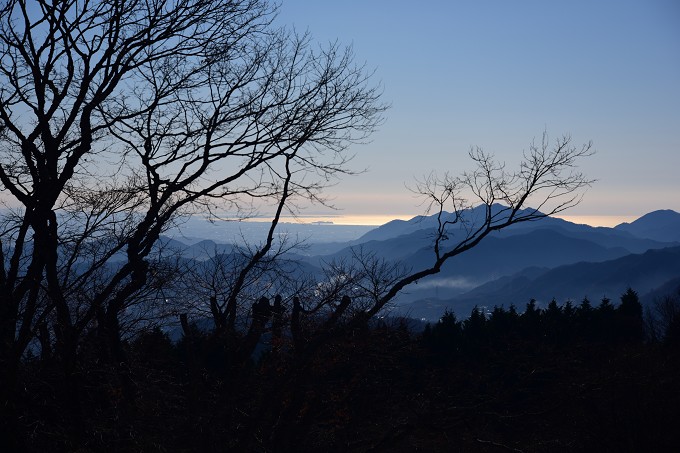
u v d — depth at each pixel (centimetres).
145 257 1090
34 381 996
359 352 1206
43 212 984
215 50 1084
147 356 1148
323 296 1196
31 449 926
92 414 1033
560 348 1788
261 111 1117
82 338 1059
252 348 1165
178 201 1075
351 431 1225
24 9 1020
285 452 1159
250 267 1153
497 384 1376
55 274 996
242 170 1098
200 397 1121
